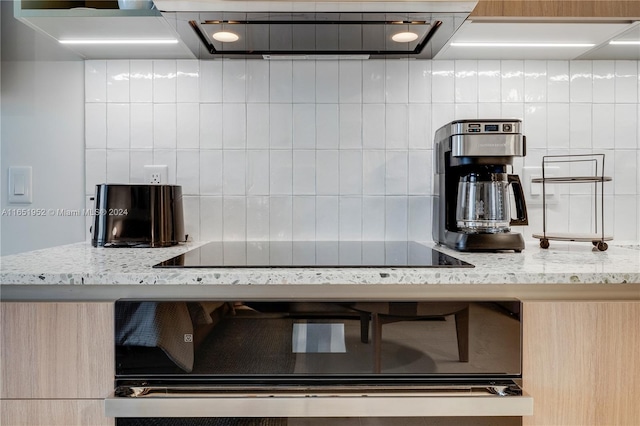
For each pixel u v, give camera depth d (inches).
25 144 55.1
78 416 32.1
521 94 55.6
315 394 31.2
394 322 31.8
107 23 43.7
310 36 46.3
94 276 31.7
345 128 55.7
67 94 54.9
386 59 55.5
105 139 55.1
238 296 33.2
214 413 30.9
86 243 53.0
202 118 55.4
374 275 32.0
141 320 31.9
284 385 31.6
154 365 31.8
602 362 32.6
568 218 55.7
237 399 30.8
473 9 40.5
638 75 55.6
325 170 55.7
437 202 51.9
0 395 32.2
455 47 50.9
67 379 32.1
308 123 55.6
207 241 55.4
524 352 32.3
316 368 31.7
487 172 46.4
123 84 55.0
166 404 30.7
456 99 55.6
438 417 31.9
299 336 31.7
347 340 31.7
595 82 55.6
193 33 45.0
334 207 55.8
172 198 49.9
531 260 38.1
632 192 55.6
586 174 55.4
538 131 55.7
